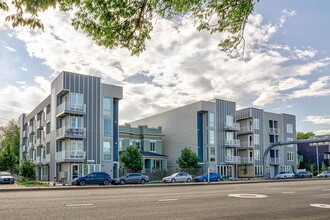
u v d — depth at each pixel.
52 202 13.05
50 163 44.25
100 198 14.88
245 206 12.48
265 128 63.03
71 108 40.81
